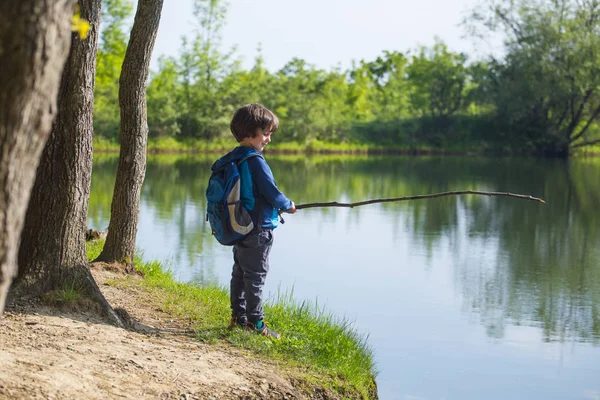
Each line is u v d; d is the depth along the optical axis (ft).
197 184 77.25
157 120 157.58
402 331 26.45
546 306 31.07
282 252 41.88
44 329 14.57
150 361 13.94
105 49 149.89
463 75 193.47
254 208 16.30
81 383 12.01
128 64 23.59
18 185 6.75
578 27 154.10
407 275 36.55
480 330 26.96
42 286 16.39
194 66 167.84
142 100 23.98
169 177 85.81
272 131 16.71
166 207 57.82
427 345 24.85
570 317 29.30
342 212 60.75
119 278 22.84
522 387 21.21
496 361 23.47
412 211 62.75
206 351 15.58
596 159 155.53
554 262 41.42
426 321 28.02
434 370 22.31
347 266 38.32
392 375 21.67
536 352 24.58
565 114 161.99
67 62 16.88
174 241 42.22
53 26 6.69
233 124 16.52
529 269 39.17
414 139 186.70
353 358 17.72
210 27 167.73
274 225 16.67
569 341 25.95
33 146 6.82
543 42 154.20
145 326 17.35
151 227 47.29
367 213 60.64
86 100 16.98
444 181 91.86
